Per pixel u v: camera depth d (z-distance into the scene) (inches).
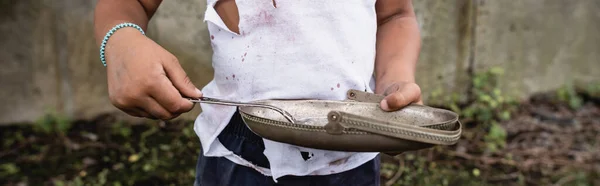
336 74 45.9
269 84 46.1
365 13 47.8
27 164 119.2
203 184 54.8
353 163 50.3
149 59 41.7
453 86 153.9
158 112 41.8
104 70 135.1
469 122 149.2
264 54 46.0
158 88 40.8
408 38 51.9
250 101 44.4
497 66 156.5
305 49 45.4
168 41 130.2
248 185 50.8
